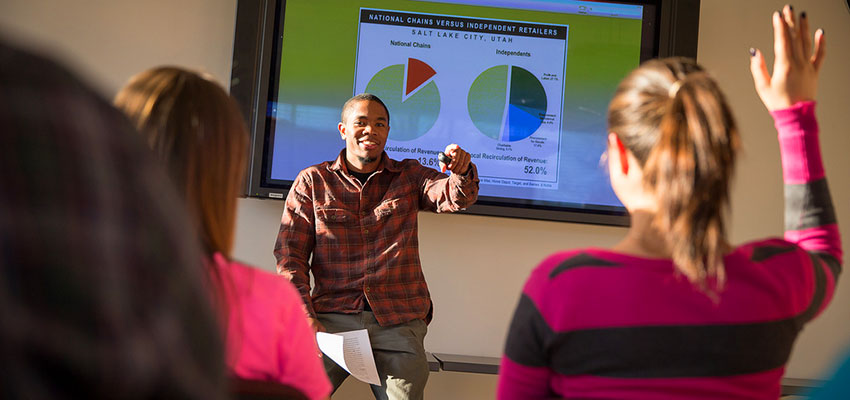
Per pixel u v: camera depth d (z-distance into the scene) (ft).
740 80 11.80
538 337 3.09
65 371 1.06
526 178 11.33
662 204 3.05
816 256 3.36
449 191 8.77
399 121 11.29
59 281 1.05
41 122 1.09
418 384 8.57
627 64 11.50
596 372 2.96
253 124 11.04
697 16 11.48
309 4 11.27
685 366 2.91
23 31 11.02
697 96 3.12
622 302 2.96
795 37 3.49
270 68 11.14
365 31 11.32
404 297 8.90
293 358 3.34
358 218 9.05
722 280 2.97
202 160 3.06
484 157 11.32
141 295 1.15
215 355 1.34
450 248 11.40
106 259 1.10
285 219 9.08
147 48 11.25
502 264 11.46
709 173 3.01
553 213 11.30
